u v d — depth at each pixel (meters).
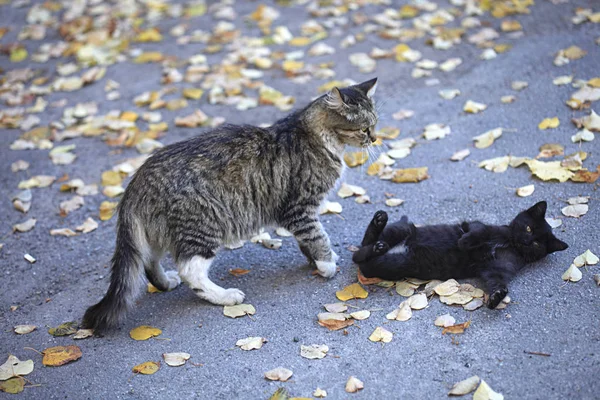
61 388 2.14
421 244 2.27
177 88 3.11
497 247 2.25
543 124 2.69
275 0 3.67
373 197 2.57
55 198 2.70
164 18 3.64
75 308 2.34
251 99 3.01
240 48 3.29
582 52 2.97
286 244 2.47
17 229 2.59
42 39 3.54
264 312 2.26
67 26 3.57
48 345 2.24
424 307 2.21
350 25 3.38
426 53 3.16
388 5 3.49
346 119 2.32
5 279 2.44
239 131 2.34
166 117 2.98
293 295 2.30
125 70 3.26
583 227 2.35
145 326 2.25
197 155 2.29
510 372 2.06
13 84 3.23
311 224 2.33
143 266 2.27
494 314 2.18
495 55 3.08
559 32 3.13
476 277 2.27
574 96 2.76
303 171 2.33
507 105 2.82
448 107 2.87
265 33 3.37
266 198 2.32
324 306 2.25
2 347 2.24
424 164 2.66
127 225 2.27
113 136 2.91
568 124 2.68
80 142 2.91
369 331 2.18
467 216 2.44
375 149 2.73
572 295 2.20
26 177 2.78
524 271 2.27
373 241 2.32
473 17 3.32
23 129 2.99
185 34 3.44
